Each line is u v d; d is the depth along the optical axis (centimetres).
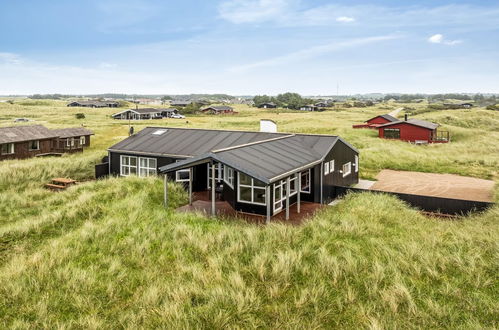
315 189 1733
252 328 686
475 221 1335
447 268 876
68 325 708
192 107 10938
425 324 675
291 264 891
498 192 1900
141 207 1425
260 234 1110
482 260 894
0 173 2042
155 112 8812
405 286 789
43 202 1652
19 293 820
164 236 1141
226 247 1014
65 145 3772
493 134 4566
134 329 690
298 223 1351
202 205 1605
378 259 918
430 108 11019
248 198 1474
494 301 735
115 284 867
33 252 1088
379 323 669
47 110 10100
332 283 824
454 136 4606
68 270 921
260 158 1485
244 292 796
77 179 2267
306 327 684
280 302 773
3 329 711
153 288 822
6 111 9388
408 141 4269
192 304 780
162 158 2052
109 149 2227
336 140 1994
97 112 9712
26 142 3353
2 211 1558
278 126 5675
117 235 1158
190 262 968
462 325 666
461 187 2216
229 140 2125
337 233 1104
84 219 1352
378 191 1819
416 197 1678
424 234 1112
